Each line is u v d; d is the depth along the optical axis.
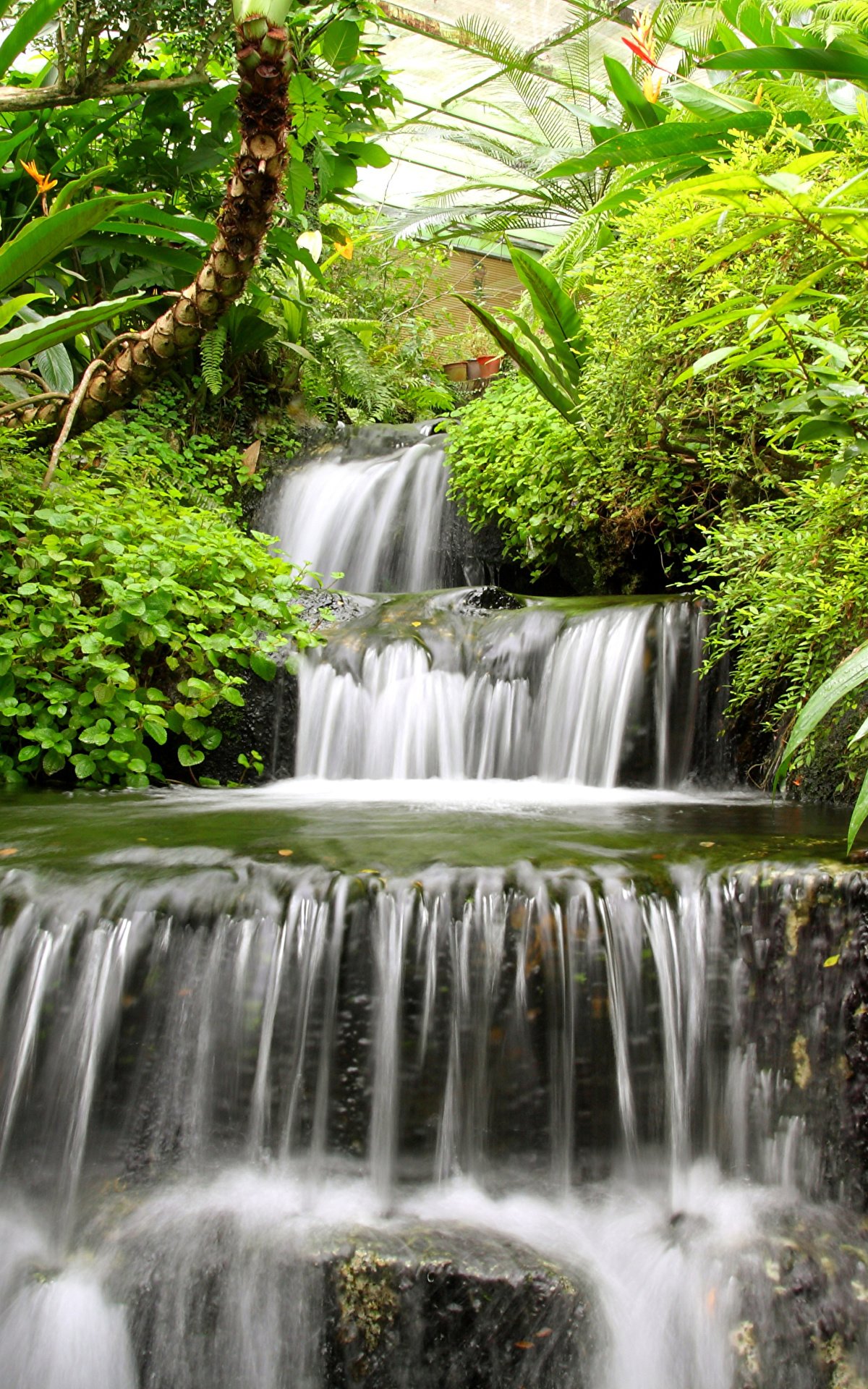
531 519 5.34
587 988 2.18
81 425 4.95
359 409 8.16
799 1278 1.92
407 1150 2.13
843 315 2.67
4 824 3.00
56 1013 2.24
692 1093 2.20
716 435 4.12
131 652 4.28
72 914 2.28
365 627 4.64
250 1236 1.96
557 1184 2.13
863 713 3.27
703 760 3.88
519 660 4.33
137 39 4.59
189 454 6.53
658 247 3.87
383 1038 2.16
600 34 9.00
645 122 5.79
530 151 10.01
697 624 3.93
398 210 11.95
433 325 10.74
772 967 2.20
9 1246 2.07
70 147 5.67
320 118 5.72
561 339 5.02
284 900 2.25
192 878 2.35
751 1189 2.14
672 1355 1.89
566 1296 1.85
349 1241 1.91
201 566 4.48
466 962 2.18
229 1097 2.18
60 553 4.09
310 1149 2.14
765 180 1.84
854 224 1.88
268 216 3.99
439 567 6.21
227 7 4.55
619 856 2.44
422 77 10.02
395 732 4.37
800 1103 2.13
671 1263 1.98
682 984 2.22
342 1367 1.82
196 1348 1.88
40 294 4.03
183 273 6.12
